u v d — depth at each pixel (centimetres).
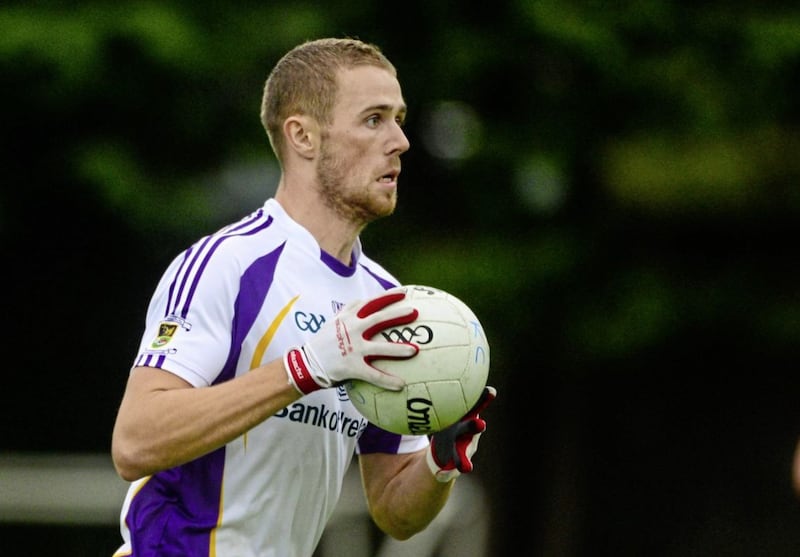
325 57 1692
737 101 4197
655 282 4469
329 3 4091
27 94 3903
